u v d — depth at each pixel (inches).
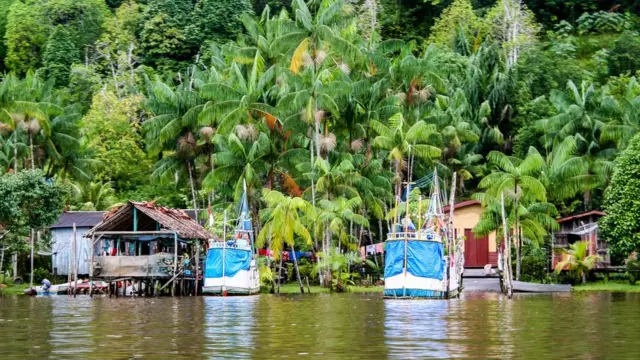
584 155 3088.1
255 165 2898.6
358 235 3358.8
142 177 3823.8
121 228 2412.6
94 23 4783.5
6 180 2608.3
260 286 2615.7
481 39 4478.3
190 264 2541.8
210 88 3019.2
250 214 2903.5
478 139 3444.9
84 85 4237.2
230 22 4576.8
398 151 2869.1
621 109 3179.1
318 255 2704.2
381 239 3144.7
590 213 2910.9
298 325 1371.8
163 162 3208.7
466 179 3508.9
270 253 2706.7
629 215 2549.2
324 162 2802.7
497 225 2728.8
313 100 2844.5
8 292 2620.6
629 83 3631.9
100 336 1210.6
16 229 2630.4
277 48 2947.8
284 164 2955.2
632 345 1093.8
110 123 3796.8
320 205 2832.2
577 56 4576.8
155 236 2389.3
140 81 4256.9
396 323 1401.3
